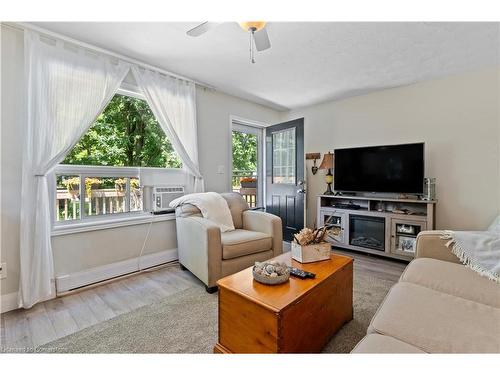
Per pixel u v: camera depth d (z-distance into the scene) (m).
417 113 3.26
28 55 2.02
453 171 3.02
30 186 2.01
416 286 1.31
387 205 3.39
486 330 0.95
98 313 1.88
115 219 2.58
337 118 4.00
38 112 2.05
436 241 1.75
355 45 2.35
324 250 1.77
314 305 1.37
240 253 2.34
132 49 2.42
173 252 3.02
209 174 3.51
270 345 1.17
